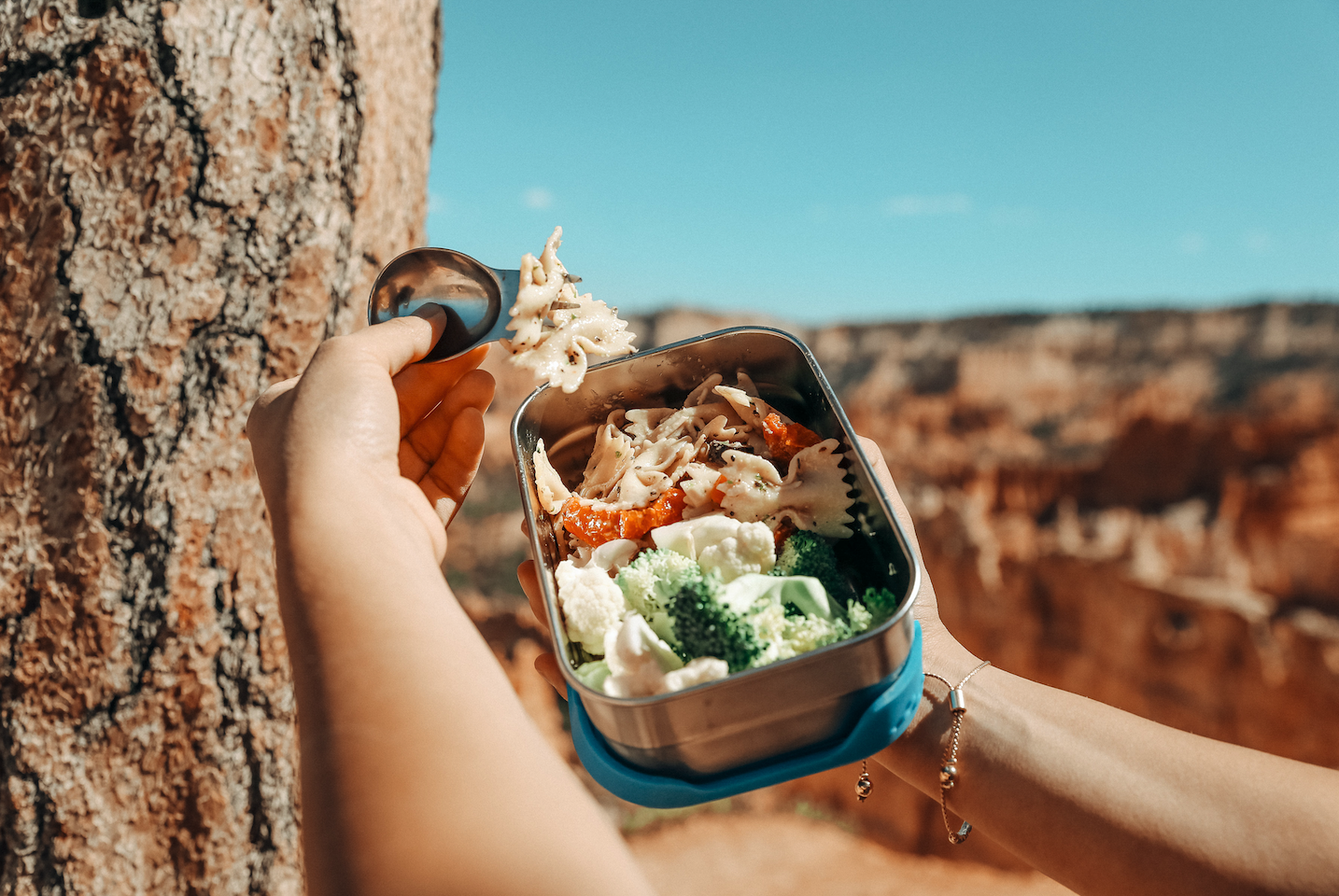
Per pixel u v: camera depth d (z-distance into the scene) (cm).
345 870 49
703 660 80
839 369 4203
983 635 2164
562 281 121
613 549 110
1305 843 82
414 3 205
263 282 158
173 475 152
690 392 137
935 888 1408
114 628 150
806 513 107
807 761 84
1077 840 95
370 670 58
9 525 148
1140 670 1944
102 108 144
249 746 161
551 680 115
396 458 85
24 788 149
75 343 147
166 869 156
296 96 159
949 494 2680
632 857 54
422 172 226
